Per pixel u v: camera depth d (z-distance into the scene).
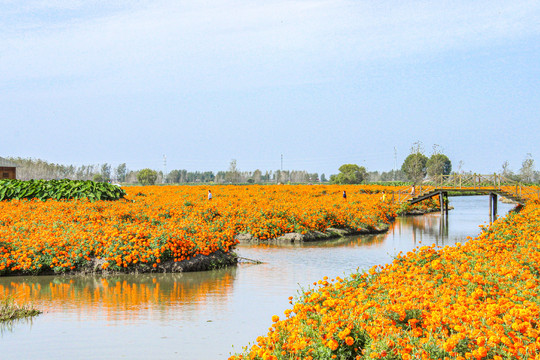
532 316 6.82
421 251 12.30
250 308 11.30
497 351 6.29
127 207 23.73
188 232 17.42
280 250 21.02
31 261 14.89
